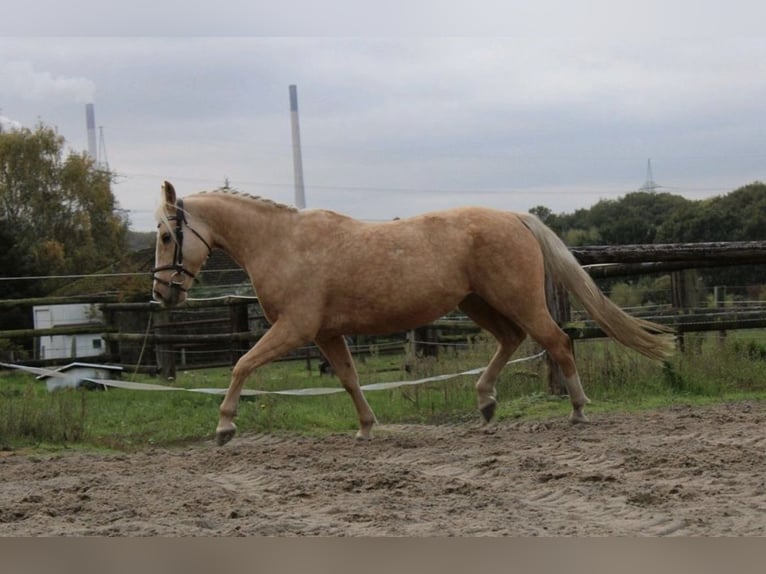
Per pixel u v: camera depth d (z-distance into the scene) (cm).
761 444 706
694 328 1110
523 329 848
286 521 505
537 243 851
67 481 647
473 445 768
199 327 1933
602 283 2534
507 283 828
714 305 1777
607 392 1040
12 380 1448
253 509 541
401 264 812
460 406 1051
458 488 583
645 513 505
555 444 743
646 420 865
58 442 895
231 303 1438
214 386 1353
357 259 811
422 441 806
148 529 489
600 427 834
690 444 709
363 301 812
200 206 831
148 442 945
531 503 545
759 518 489
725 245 1069
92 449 870
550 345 848
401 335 2234
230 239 830
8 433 894
